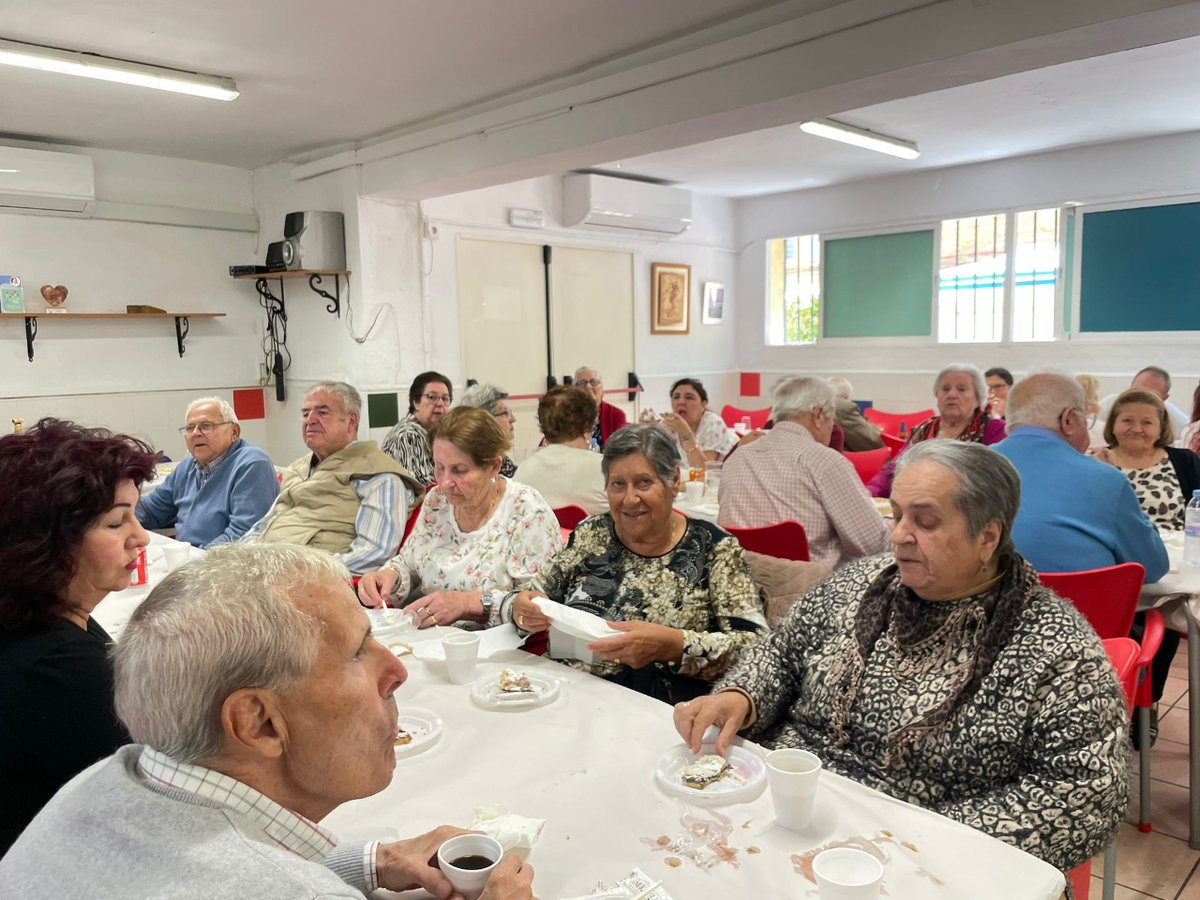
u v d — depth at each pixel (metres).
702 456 4.69
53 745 1.11
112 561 1.21
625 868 1.02
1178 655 3.62
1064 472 2.19
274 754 0.74
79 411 5.26
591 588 1.89
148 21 3.28
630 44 3.74
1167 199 5.88
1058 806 1.13
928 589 1.31
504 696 1.54
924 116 5.25
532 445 6.67
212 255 5.80
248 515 3.34
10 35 3.40
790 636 1.54
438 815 1.15
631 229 7.06
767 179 7.21
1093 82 4.57
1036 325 6.62
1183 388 5.94
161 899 0.61
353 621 0.79
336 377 5.59
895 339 7.37
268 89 4.16
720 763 1.26
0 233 4.87
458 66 3.92
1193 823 2.26
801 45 3.27
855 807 1.15
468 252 6.10
